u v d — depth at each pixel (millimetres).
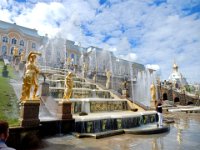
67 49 67062
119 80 47688
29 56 10414
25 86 9898
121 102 20031
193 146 8805
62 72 30906
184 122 18891
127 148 8344
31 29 69562
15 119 10289
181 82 97750
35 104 9516
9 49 61781
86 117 12062
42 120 10438
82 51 71438
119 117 13367
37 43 67625
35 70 10352
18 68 25828
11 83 18312
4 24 64438
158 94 56438
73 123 11422
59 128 10781
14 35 63188
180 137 10992
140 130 11789
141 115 15656
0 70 25969
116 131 11578
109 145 8812
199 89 93500
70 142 9195
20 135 8570
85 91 20375
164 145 8969
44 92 14898
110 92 23172
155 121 17516
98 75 38406
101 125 12188
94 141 9570
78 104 15836
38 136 9562
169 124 17328
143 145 8938
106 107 18047
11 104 12727
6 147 2791
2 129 2826
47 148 8055
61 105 11383
